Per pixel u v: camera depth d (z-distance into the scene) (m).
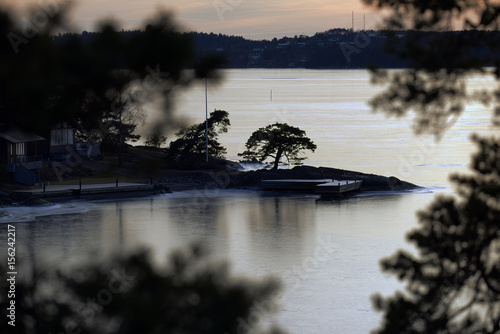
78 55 35.50
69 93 35.75
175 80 37.19
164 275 34.31
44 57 33.28
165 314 32.69
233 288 33.28
